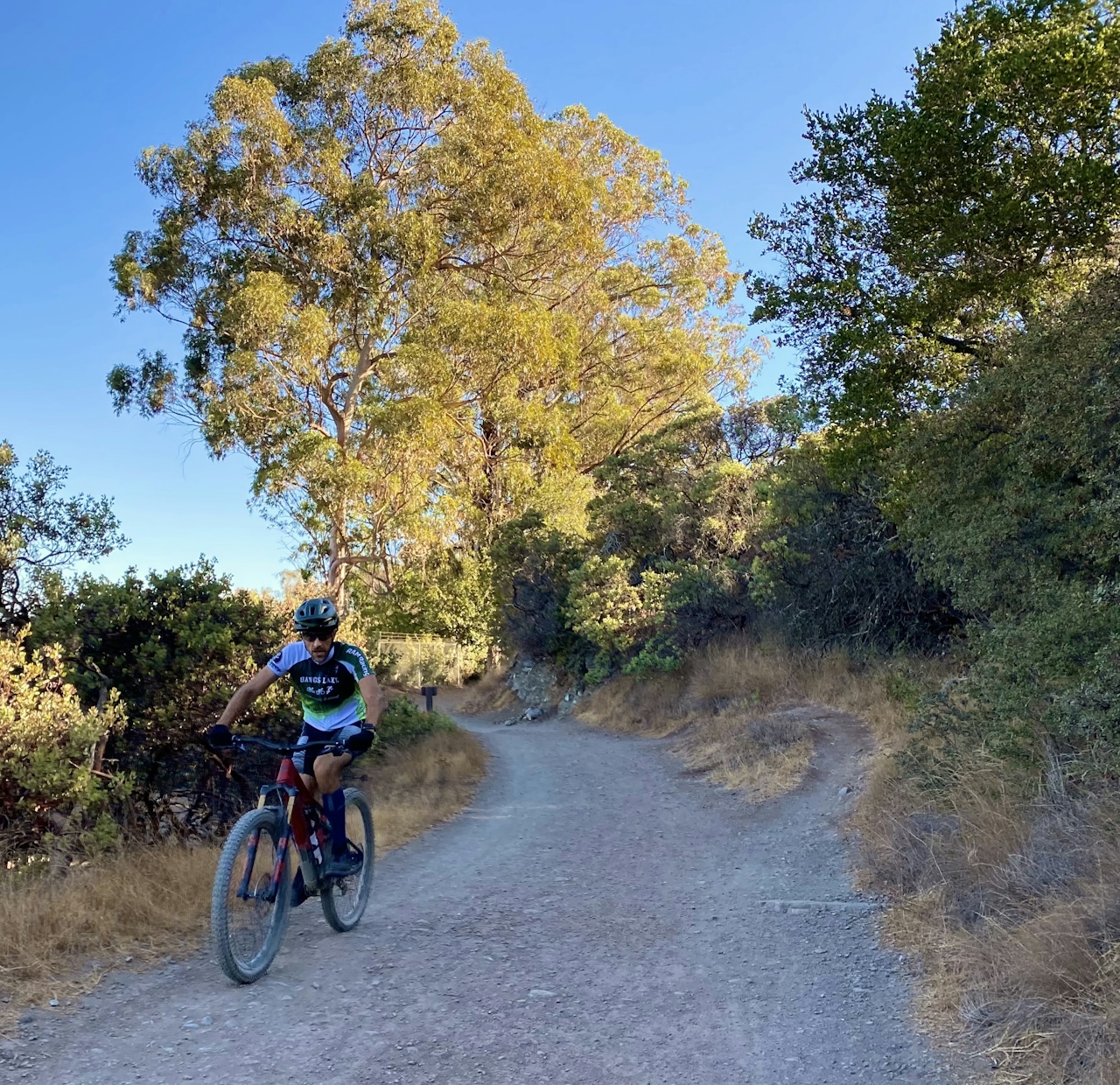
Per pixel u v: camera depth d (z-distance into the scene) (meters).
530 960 5.02
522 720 28.39
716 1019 4.18
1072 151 10.21
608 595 25.27
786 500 17.55
